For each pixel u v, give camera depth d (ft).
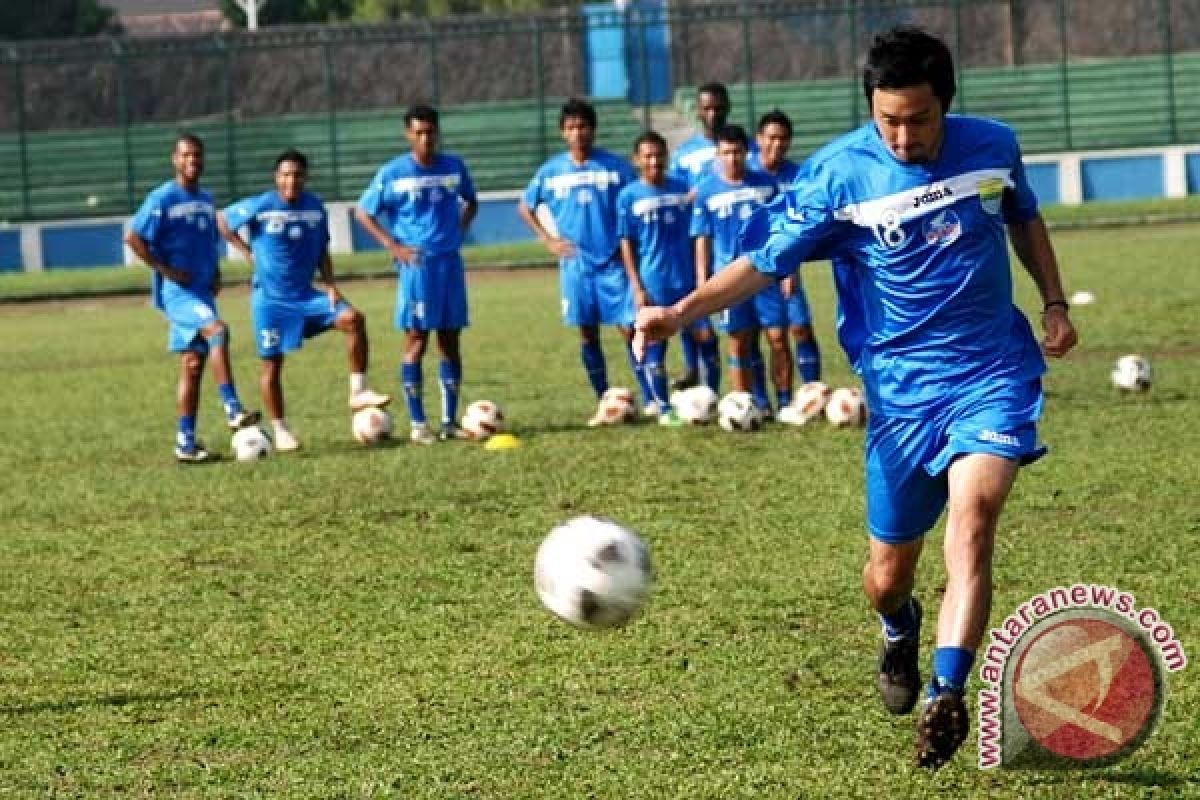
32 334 228.02
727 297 51.44
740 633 67.10
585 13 374.02
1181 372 134.72
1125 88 370.32
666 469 104.58
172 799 51.65
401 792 51.24
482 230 341.41
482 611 72.69
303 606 75.15
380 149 366.22
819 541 82.33
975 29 396.98
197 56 367.86
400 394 151.33
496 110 376.48
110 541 91.81
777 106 382.22
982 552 47.16
